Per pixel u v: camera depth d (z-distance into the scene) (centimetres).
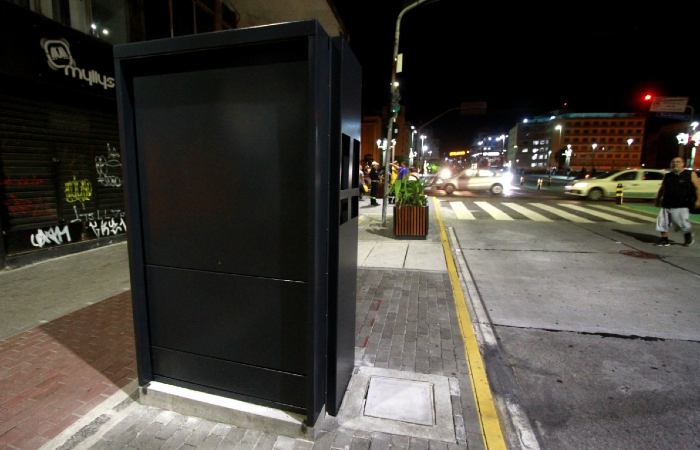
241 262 233
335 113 217
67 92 679
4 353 345
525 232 966
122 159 238
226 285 239
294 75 205
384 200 1037
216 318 245
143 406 266
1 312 438
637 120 11212
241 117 219
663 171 1723
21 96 610
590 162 11562
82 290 513
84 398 278
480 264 668
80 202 722
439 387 287
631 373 321
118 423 248
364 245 799
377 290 518
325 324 236
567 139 11638
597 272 614
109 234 787
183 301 251
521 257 715
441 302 473
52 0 671
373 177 1539
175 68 226
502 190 2241
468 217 1236
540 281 571
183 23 998
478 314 448
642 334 393
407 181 870
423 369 314
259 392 245
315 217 206
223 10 1196
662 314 443
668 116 2364
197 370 257
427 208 850
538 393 295
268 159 218
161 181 241
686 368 327
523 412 272
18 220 616
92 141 743
